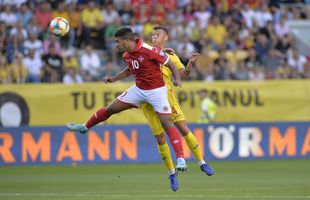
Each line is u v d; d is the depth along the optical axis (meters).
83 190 39.03
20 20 71.19
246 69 67.81
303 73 69.88
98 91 62.00
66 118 61.53
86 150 57.38
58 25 32.69
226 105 64.00
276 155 60.19
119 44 31.56
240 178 45.97
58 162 57.03
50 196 35.84
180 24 73.00
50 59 64.81
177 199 33.72
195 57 33.53
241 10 78.06
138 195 35.81
